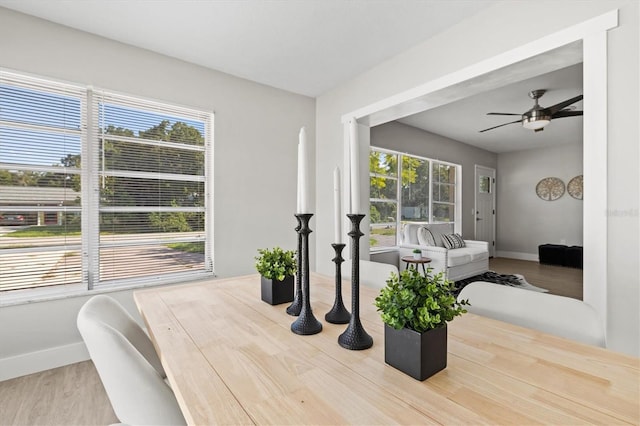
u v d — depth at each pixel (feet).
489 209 23.54
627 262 4.87
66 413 5.58
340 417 1.96
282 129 11.22
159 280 8.71
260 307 4.31
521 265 20.30
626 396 2.16
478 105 13.43
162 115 8.86
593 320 3.29
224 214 9.88
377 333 3.37
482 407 2.05
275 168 11.04
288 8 6.77
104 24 7.31
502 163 24.18
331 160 11.34
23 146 6.98
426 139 17.90
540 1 5.88
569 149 21.02
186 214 9.35
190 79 9.19
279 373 2.52
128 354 2.60
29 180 7.06
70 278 7.55
